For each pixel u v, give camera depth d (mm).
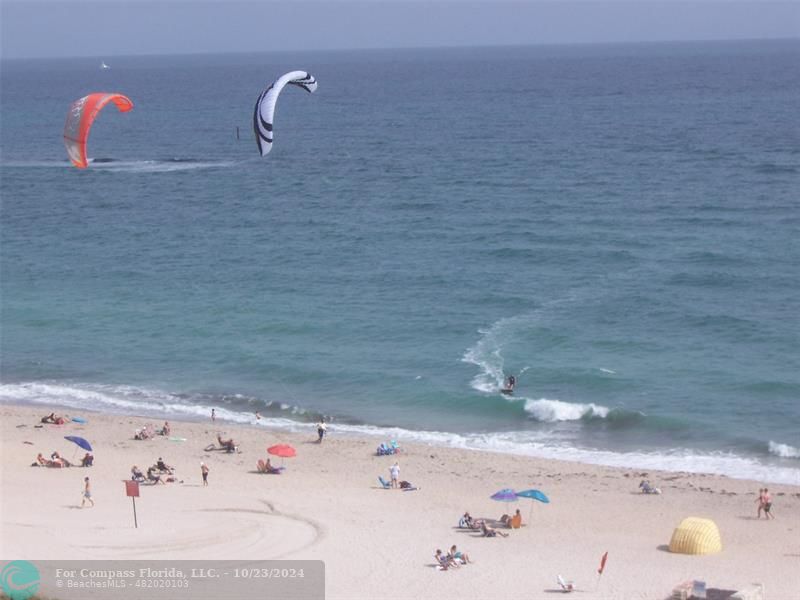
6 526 29922
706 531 29328
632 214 80375
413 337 53469
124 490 34906
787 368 46969
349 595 25109
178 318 58406
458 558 27859
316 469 38156
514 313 56375
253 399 46750
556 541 30234
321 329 55375
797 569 27703
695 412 42844
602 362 48656
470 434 42000
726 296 57469
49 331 56844
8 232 84562
